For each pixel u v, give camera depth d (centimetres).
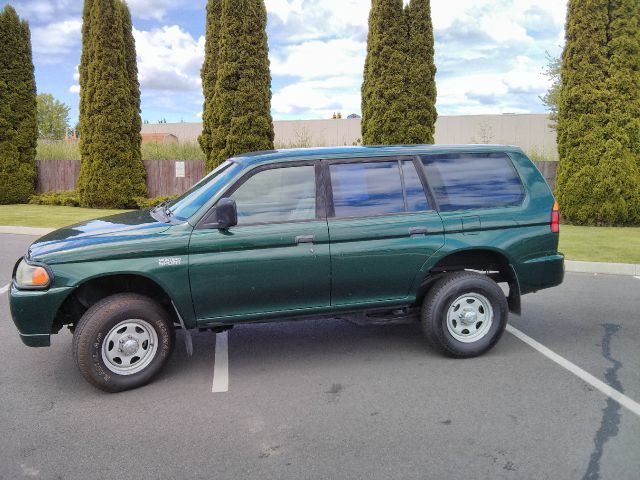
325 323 619
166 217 474
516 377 456
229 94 1538
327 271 464
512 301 524
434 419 382
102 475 318
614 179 1300
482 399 414
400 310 513
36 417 394
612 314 641
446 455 334
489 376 459
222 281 445
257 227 452
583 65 1316
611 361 492
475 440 352
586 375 460
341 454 337
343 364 491
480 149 518
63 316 466
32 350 534
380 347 536
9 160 1856
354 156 485
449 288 486
